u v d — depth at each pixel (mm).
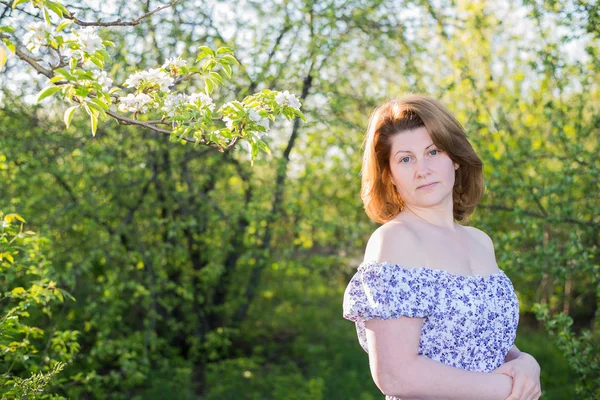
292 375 5574
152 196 5613
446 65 5918
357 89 5965
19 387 2293
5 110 4492
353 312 1492
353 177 5633
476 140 4340
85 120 4906
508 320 1558
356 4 5488
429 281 1480
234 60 2043
